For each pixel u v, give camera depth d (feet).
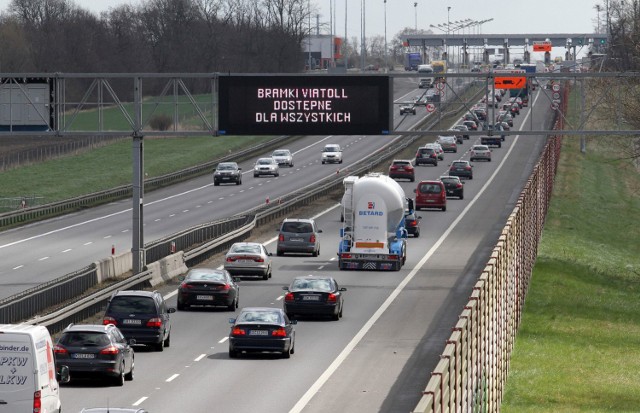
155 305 337.93
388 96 482.69
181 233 557.74
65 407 254.68
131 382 289.74
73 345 277.64
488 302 241.96
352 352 339.36
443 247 602.44
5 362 209.36
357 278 503.20
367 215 526.16
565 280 533.96
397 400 272.51
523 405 284.82
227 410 256.93
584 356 367.66
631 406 290.76
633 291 540.11
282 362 322.55
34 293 371.35
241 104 482.69
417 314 412.36
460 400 178.40
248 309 332.80
